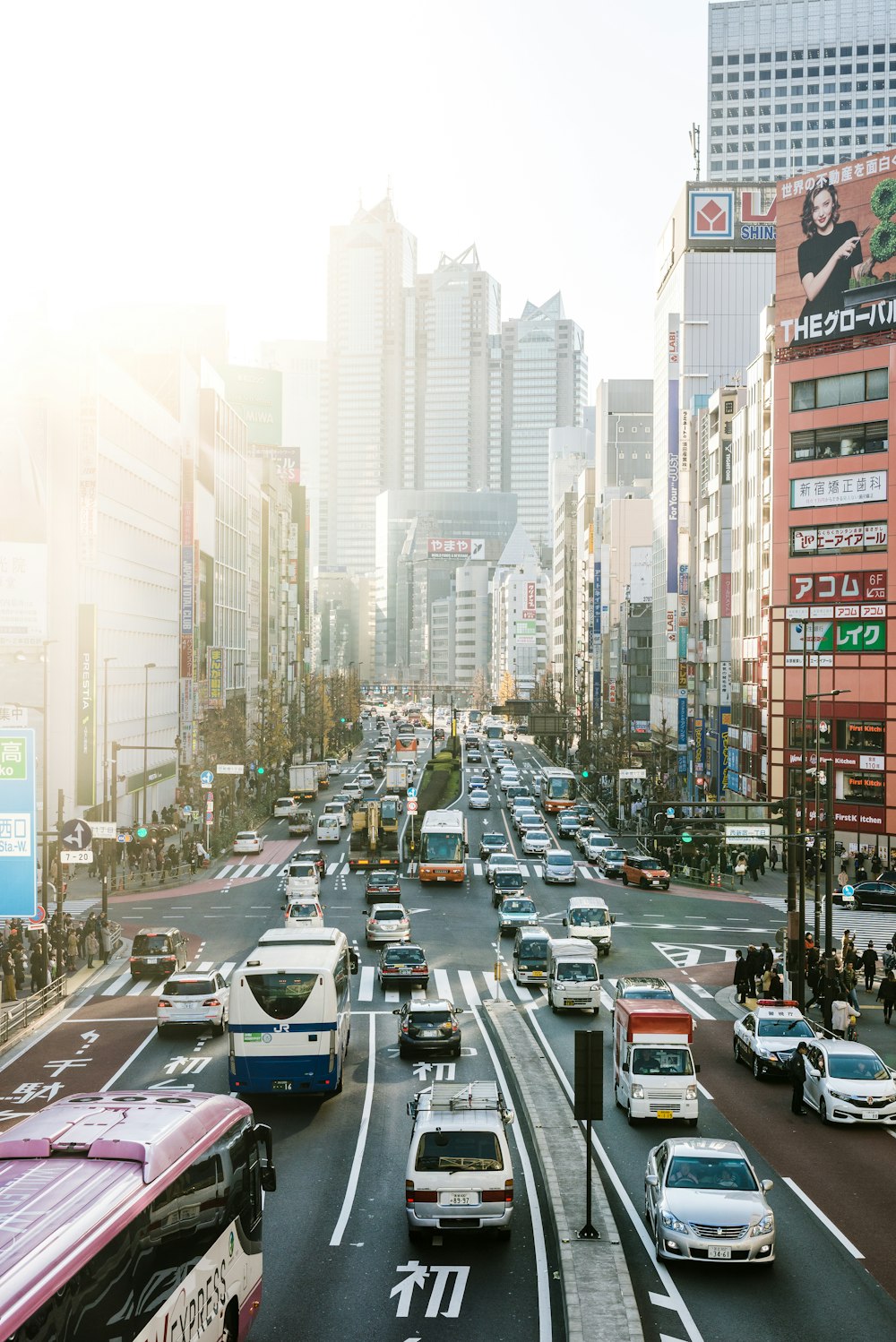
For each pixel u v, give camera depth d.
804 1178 23.41
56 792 68.56
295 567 184.75
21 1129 13.09
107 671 72.75
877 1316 17.06
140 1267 11.41
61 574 69.12
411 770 118.69
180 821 86.19
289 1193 22.09
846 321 78.12
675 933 55.12
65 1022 37.84
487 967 47.44
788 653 79.44
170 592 96.81
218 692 105.69
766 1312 17.14
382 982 43.25
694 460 108.94
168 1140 12.73
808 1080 29.08
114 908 59.47
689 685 108.56
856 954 45.31
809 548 79.00
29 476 67.75
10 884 37.00
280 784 115.44
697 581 107.44
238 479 130.00
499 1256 19.19
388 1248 19.45
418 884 68.62
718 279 119.69
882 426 76.50
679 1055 27.62
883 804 75.12
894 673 75.06
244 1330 14.82
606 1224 19.98
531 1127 26.80
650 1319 16.91
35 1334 9.34
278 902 61.19
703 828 72.88
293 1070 27.62
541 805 101.12
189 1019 35.28
